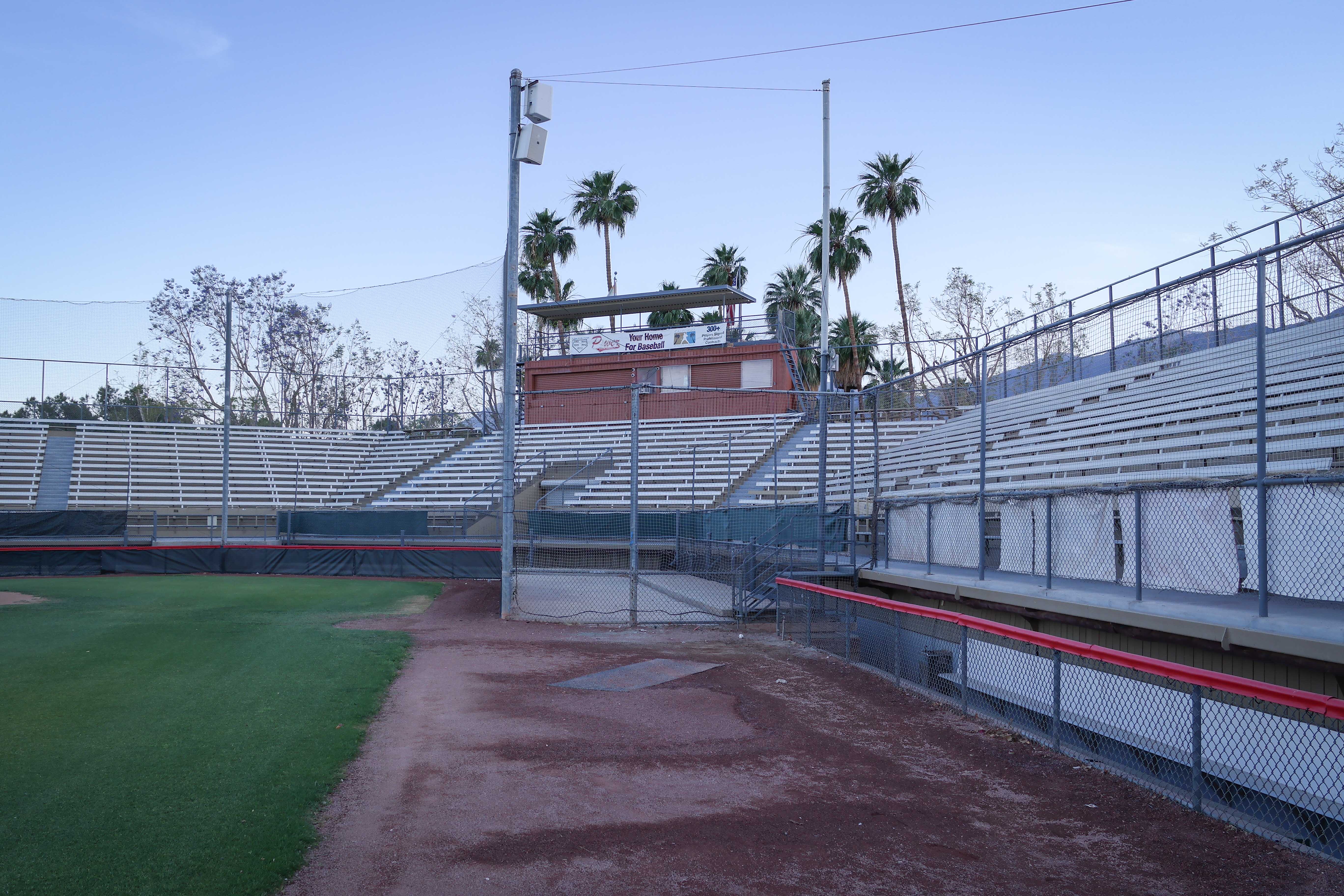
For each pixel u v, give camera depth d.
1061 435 17.03
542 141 16.81
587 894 4.84
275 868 4.95
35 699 8.95
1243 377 12.81
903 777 7.00
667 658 12.72
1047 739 7.91
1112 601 9.53
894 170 47.62
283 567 25.38
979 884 4.98
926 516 14.91
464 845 5.51
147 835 5.36
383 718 8.85
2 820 5.52
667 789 6.68
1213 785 6.63
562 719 8.99
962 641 9.16
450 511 29.12
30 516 26.64
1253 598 9.42
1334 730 6.15
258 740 7.59
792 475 28.31
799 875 5.11
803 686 10.71
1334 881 4.91
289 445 36.19
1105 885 4.95
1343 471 9.73
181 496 32.53
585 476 32.00
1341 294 12.34
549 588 21.34
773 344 35.62
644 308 39.09
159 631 13.83
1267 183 25.77
